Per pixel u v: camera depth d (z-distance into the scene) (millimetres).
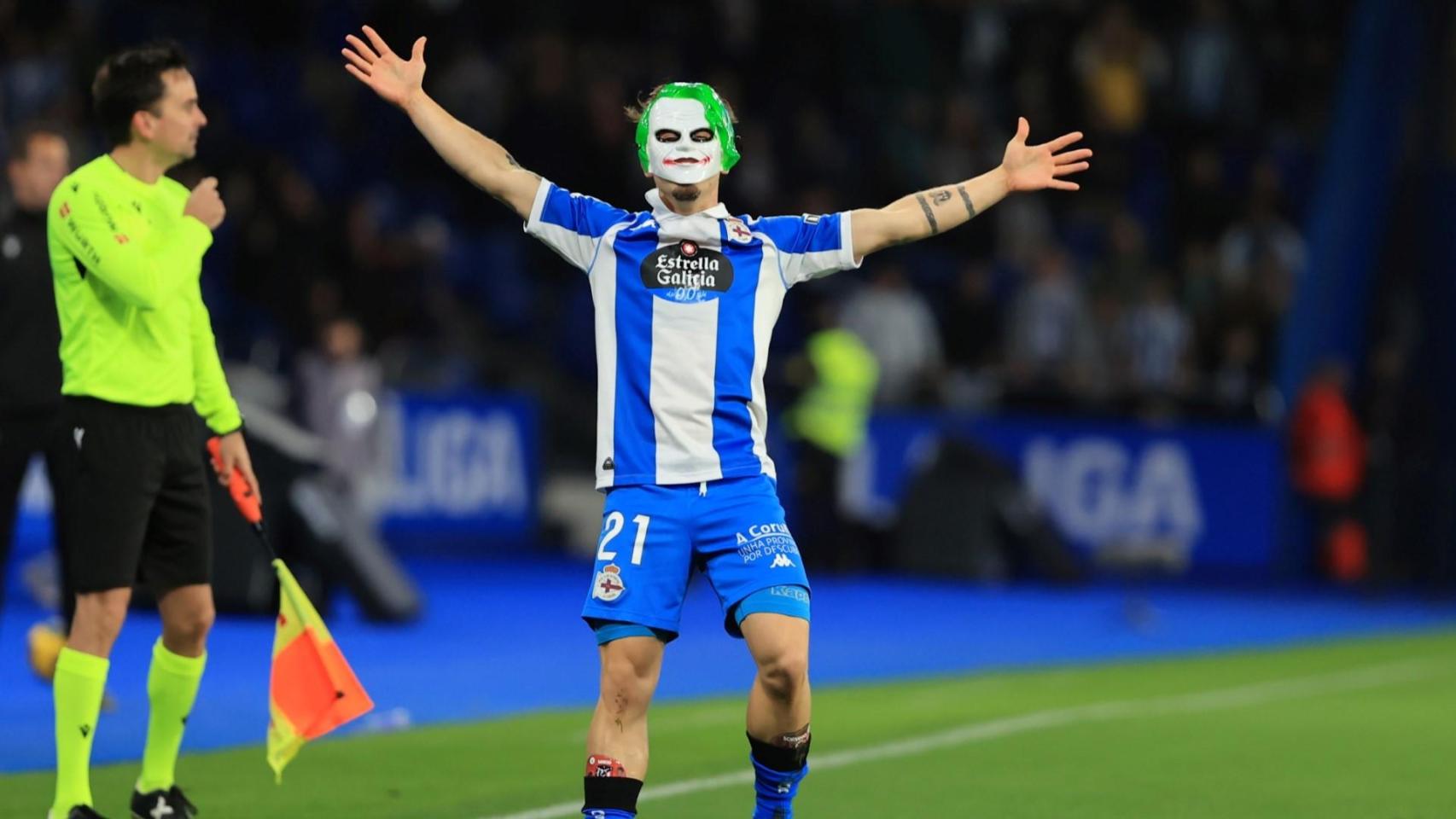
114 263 20312
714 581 18891
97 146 64000
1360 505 71250
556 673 37719
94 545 20891
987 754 29000
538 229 19453
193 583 21641
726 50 80000
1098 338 71125
